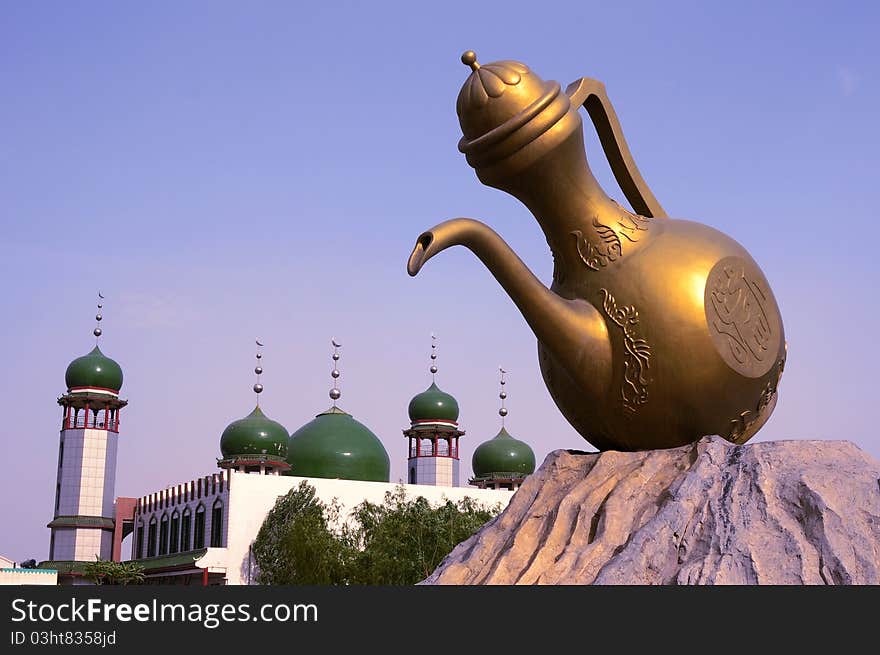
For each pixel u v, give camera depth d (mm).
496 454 60188
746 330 9078
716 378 8766
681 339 8641
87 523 52250
